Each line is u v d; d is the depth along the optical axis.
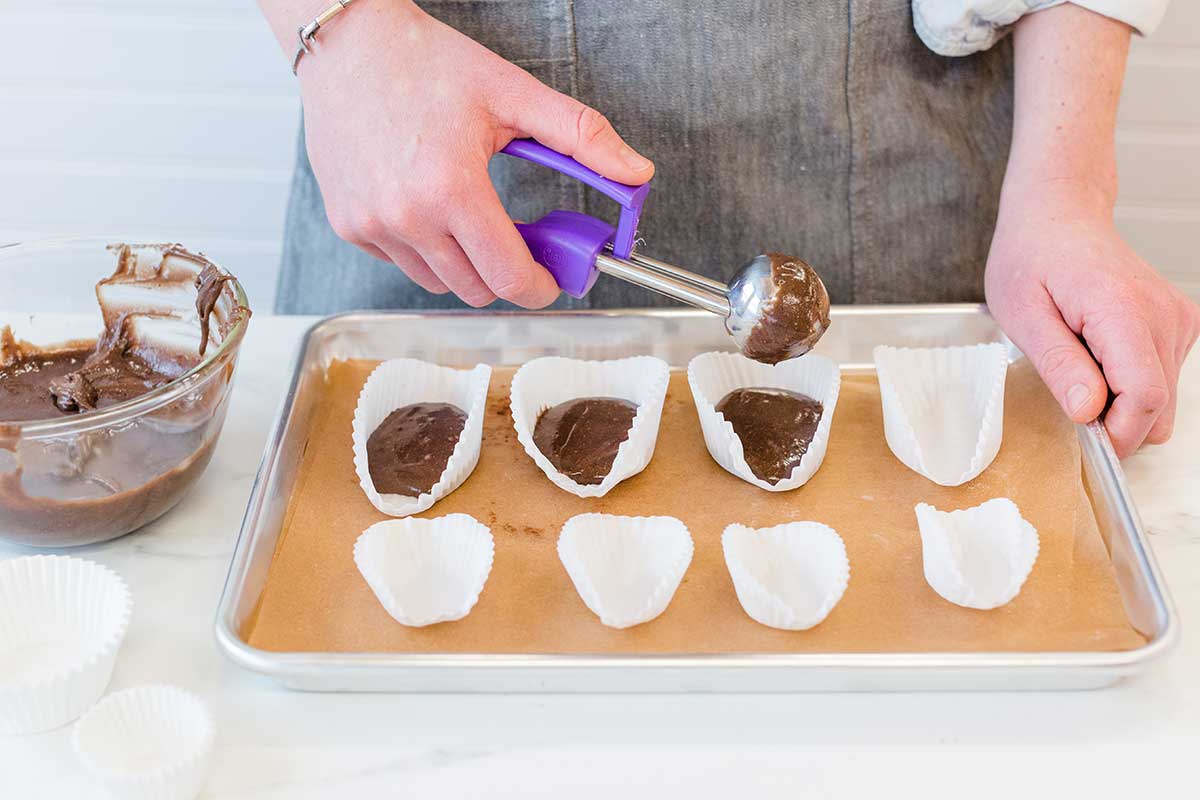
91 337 0.68
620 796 0.51
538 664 0.52
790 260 0.60
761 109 0.75
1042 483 0.63
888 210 0.79
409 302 0.81
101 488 0.58
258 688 0.54
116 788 0.48
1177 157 1.11
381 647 0.55
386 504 0.61
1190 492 0.64
